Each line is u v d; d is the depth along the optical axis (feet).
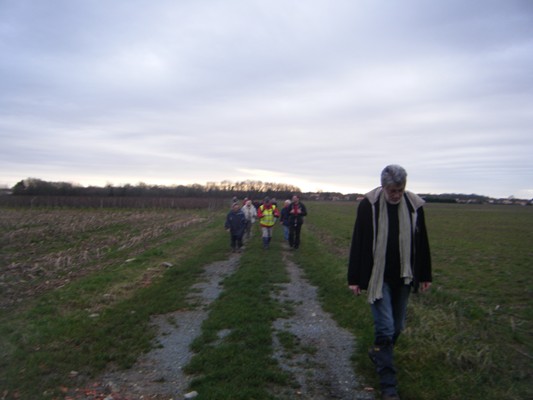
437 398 14.03
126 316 24.12
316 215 155.84
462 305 25.32
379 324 14.61
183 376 16.34
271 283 33.50
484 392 14.29
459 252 55.88
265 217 55.26
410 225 14.55
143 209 182.70
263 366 16.71
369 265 14.69
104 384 15.74
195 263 42.96
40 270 39.29
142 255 47.50
